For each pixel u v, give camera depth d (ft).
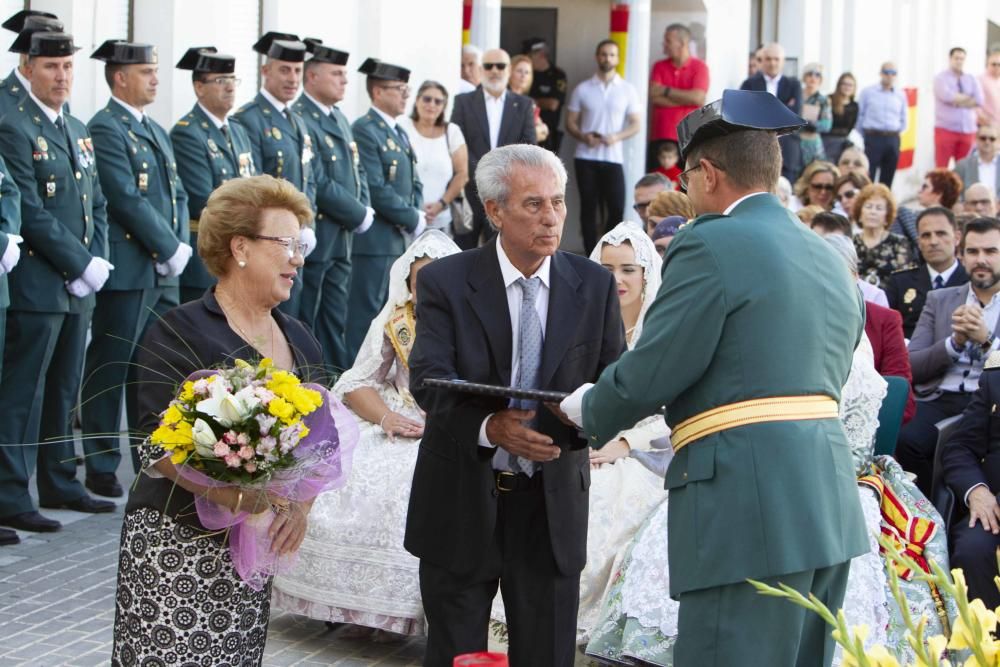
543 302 14.06
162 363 13.15
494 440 13.44
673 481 12.99
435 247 19.79
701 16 65.31
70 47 24.80
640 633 17.65
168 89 33.22
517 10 63.26
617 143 56.18
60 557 23.07
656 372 12.50
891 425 20.90
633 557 18.21
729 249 12.59
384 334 20.16
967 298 26.22
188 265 29.32
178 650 13.09
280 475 12.67
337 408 13.52
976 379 25.04
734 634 12.50
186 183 29.22
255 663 13.66
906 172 83.46
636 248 20.27
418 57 46.26
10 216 23.12
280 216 13.48
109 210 26.84
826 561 12.47
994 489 20.03
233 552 12.97
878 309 23.75
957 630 8.32
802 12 76.89
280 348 13.92
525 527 14.14
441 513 14.08
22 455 24.61
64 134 25.13
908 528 18.79
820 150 62.08
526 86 51.55
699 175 13.30
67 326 25.58
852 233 32.35
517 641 14.24
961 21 99.25
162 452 12.93
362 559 19.15
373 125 36.50
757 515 12.39
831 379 12.88
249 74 37.83
